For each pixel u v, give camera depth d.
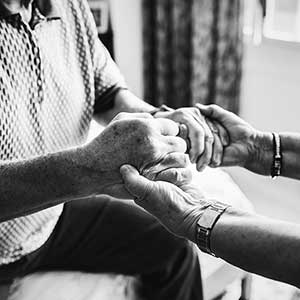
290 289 1.66
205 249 0.78
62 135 1.10
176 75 2.48
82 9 1.13
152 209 0.82
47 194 0.89
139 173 0.88
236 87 2.34
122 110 1.25
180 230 0.80
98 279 1.08
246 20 2.36
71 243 1.13
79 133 1.17
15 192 0.89
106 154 0.87
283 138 1.14
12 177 0.88
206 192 1.36
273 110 2.35
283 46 2.21
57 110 1.07
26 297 1.01
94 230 1.15
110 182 0.90
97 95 1.26
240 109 2.45
